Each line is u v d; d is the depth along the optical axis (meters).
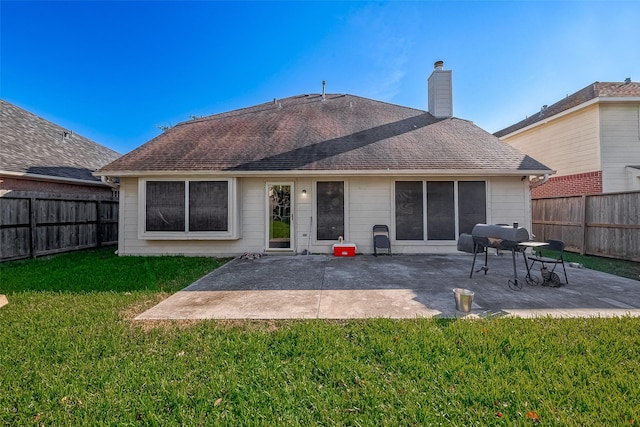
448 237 8.35
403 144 9.01
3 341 2.96
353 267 6.65
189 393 2.19
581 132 10.42
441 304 4.09
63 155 11.09
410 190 8.42
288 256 8.17
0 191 7.42
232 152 8.63
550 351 2.69
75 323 3.45
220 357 2.67
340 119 10.80
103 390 2.21
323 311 3.84
